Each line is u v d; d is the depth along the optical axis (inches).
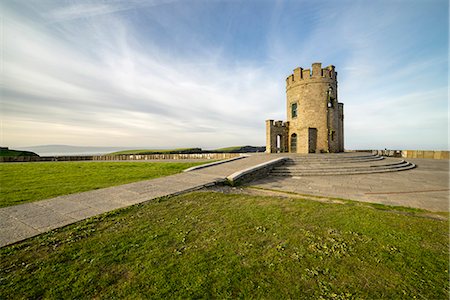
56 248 146.3
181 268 123.0
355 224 183.8
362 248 143.3
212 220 197.2
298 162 600.1
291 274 117.4
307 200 266.4
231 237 162.1
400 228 174.2
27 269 122.9
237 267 123.6
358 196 299.7
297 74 952.3
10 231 172.4
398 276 114.1
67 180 393.7
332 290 105.2
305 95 920.9
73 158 1045.8
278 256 135.1
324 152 893.8
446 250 138.8
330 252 139.1
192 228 179.3
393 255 133.7
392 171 545.3
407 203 262.8
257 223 189.2
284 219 198.2
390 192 323.6
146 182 367.9
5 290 106.3
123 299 100.8
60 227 180.7
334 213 212.7
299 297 101.2
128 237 162.9
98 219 199.3
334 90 921.5
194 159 1033.5
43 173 489.4
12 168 595.8
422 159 906.7
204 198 273.3
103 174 470.9
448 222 189.3
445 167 632.4
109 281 112.7
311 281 111.8
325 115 895.1
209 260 130.9
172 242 154.7
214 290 105.6
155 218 203.3
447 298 97.8
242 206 239.3
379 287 106.3
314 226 181.3
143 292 104.8
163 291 105.0
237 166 535.2
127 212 221.0
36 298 102.0
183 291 104.9
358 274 116.6
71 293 104.8
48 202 250.5
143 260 131.6
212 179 392.2
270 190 345.4
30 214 211.2
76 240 158.1
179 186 336.2
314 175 498.0
